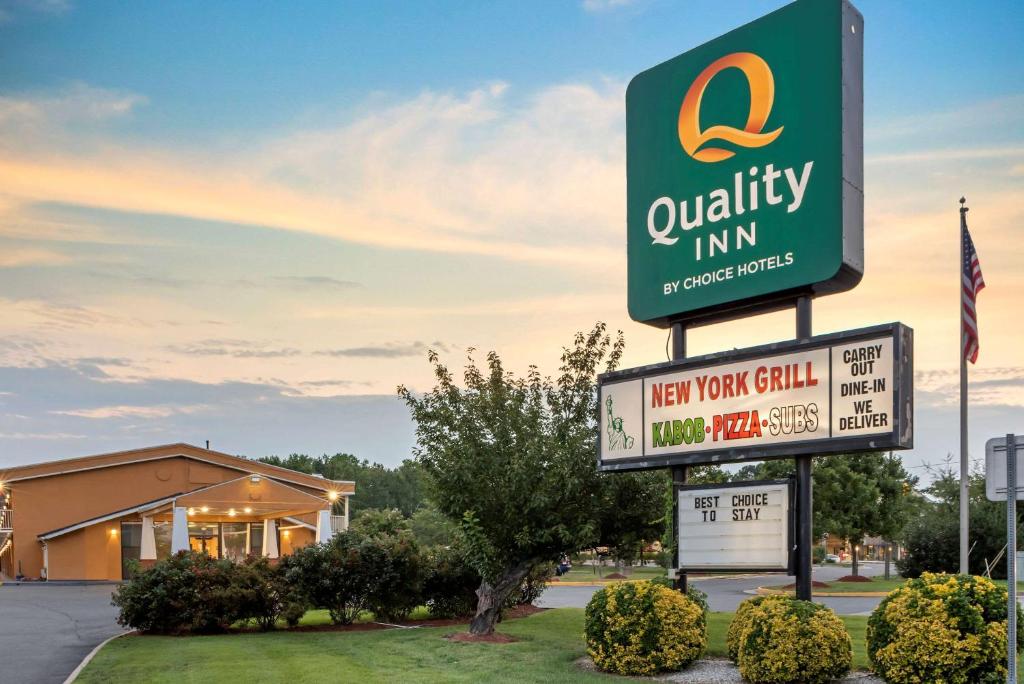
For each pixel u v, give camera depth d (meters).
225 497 31.80
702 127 14.52
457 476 16.81
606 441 15.35
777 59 13.59
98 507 40.34
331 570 19.84
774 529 12.95
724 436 13.52
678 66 15.03
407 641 16.62
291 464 94.31
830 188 12.73
